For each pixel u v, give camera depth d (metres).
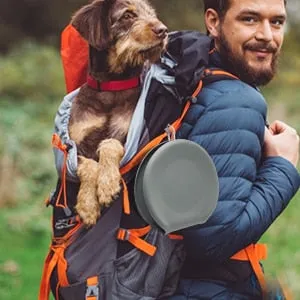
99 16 4.22
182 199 3.63
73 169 3.94
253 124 3.84
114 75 4.13
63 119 4.13
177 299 3.80
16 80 23.08
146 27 4.11
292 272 10.06
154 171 3.59
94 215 3.81
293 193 3.90
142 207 3.63
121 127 3.99
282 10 4.04
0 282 9.79
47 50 25.48
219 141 3.79
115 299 3.68
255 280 3.89
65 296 3.78
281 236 12.23
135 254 3.72
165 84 3.90
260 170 3.92
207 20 4.20
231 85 3.89
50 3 29.34
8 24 29.17
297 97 22.00
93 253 3.75
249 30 4.02
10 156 14.88
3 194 13.95
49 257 3.93
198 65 3.88
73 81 4.34
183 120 3.87
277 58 4.12
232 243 3.74
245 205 3.76
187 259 3.84
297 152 4.00
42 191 14.62
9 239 11.95
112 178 3.83
